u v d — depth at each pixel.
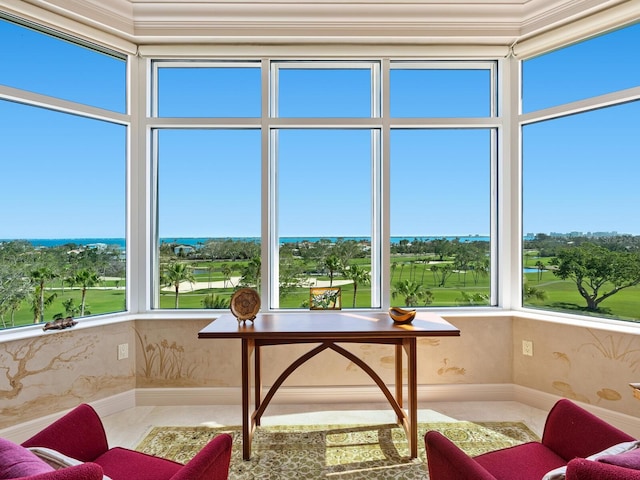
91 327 2.54
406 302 2.98
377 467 1.99
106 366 2.61
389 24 2.74
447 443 1.26
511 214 2.92
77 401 2.48
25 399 2.28
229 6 2.67
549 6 2.59
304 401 2.75
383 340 2.17
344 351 2.26
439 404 2.73
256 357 2.44
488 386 2.79
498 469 1.36
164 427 2.44
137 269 2.87
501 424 2.44
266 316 2.44
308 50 2.83
